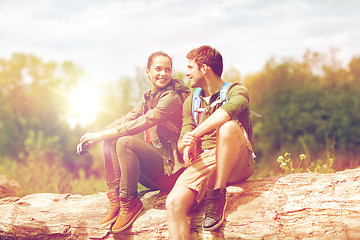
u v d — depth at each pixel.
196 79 3.24
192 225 3.13
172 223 2.93
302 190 3.13
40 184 6.11
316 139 9.96
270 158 8.05
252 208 3.08
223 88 3.19
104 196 3.74
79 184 6.83
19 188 4.99
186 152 3.02
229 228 3.00
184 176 3.06
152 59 3.49
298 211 2.98
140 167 3.38
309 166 5.32
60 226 3.39
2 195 4.67
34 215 3.52
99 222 3.36
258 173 6.43
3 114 16.64
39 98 20.16
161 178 3.42
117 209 3.32
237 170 3.20
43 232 3.40
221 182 3.01
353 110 10.13
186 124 3.28
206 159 3.10
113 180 3.37
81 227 3.36
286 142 10.63
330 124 9.91
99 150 12.23
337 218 2.87
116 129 3.35
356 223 2.79
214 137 3.21
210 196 3.02
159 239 3.16
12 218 3.50
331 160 4.79
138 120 3.33
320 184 3.14
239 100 3.00
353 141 9.63
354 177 3.09
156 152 3.34
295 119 10.76
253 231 2.95
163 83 3.45
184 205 2.97
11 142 14.83
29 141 13.15
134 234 3.23
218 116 2.96
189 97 3.35
